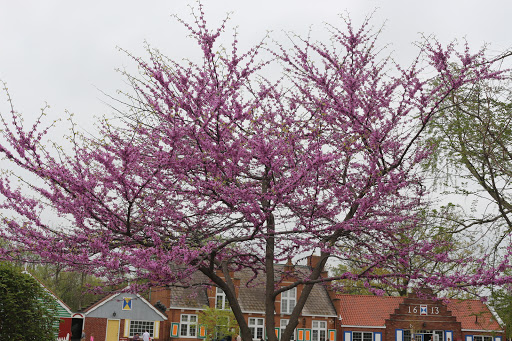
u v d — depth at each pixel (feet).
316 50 35.81
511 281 27.66
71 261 26.89
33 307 52.54
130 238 29.71
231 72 30.42
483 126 44.09
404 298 132.26
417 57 33.58
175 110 28.78
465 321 134.00
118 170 26.99
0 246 28.60
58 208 28.14
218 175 29.86
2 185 26.94
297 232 30.30
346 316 133.90
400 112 34.01
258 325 126.93
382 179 30.76
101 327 117.91
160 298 123.75
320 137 32.83
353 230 31.63
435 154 44.29
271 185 30.27
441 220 41.60
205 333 123.13
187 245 29.45
